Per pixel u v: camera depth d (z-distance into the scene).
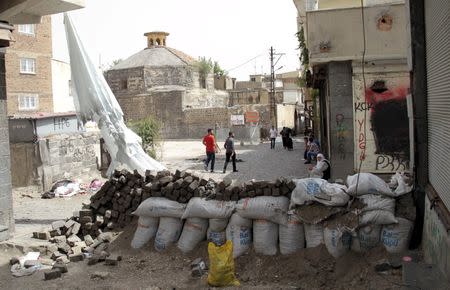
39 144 15.30
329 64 12.30
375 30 11.90
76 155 17.44
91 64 14.91
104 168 18.44
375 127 12.20
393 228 6.45
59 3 10.12
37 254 7.94
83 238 8.61
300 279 6.36
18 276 7.08
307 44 12.32
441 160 5.70
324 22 12.08
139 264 7.33
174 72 56.03
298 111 60.00
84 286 6.55
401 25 11.79
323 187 6.75
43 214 11.93
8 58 32.69
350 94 12.25
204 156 28.50
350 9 11.95
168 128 51.66
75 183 15.54
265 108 49.56
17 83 33.38
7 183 9.31
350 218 6.48
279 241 6.98
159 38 61.75
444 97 5.48
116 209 8.66
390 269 5.99
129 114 53.72
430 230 5.88
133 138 15.39
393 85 12.04
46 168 15.48
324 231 6.61
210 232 7.43
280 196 7.09
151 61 56.94
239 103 62.09
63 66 37.97
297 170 19.39
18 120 15.36
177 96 51.34
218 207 7.29
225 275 6.25
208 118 49.88
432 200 5.77
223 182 7.48
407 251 6.45
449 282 4.70
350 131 12.32
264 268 6.73
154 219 7.92
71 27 14.61
